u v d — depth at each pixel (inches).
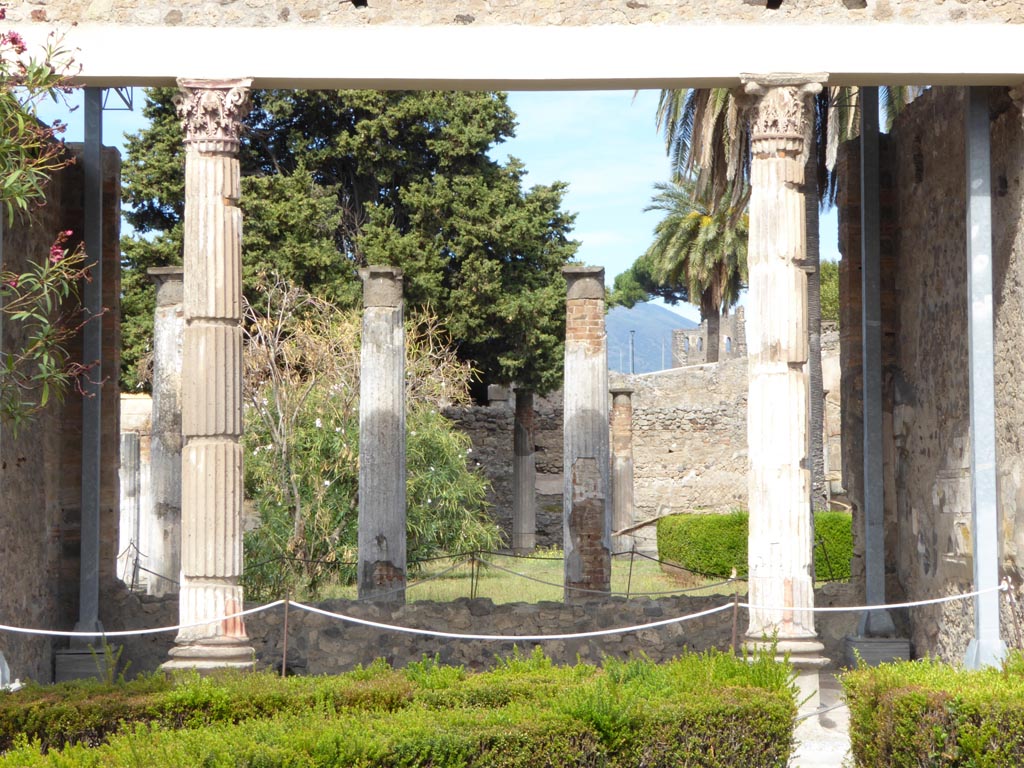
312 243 1190.3
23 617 477.4
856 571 553.0
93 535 522.0
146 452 1069.1
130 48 431.2
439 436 989.2
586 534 657.0
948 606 487.5
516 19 435.5
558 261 1259.8
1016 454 441.1
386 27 434.0
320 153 1236.5
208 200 430.9
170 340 681.0
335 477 893.2
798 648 418.0
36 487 493.7
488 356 1242.6
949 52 434.9
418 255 1195.9
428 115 1235.2
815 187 871.7
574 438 662.5
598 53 434.3
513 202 1251.8
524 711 296.5
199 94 430.9
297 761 258.2
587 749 289.3
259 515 916.0
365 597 621.9
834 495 1210.6
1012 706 289.3
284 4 434.6
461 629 531.5
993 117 464.1
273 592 853.2
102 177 561.6
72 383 527.8
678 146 992.9
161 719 318.3
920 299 523.2
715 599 542.3
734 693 318.0
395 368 640.4
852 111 866.8
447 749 273.3
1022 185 439.8
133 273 1203.9
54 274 434.9
